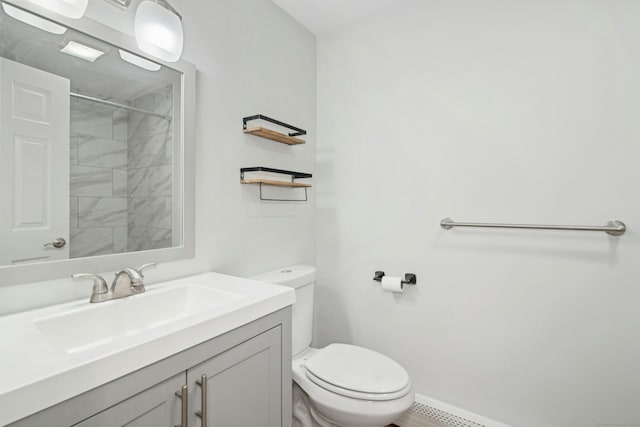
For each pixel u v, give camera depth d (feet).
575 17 4.23
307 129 6.48
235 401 2.82
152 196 3.69
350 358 4.66
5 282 2.61
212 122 4.41
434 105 5.34
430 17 5.38
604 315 4.09
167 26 3.30
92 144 3.18
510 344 4.72
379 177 5.95
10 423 1.51
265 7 5.37
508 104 4.71
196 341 2.43
